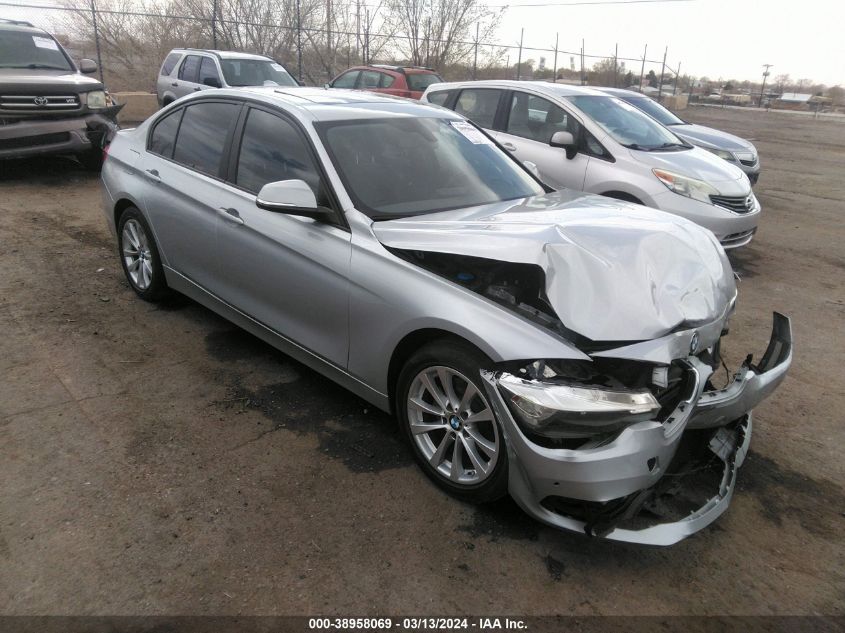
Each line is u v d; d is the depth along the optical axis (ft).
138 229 15.89
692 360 9.04
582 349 8.29
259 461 10.44
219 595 7.86
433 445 10.09
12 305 15.58
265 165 12.46
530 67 82.48
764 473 11.12
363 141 12.01
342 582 8.18
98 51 50.44
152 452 10.46
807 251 26.16
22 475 9.67
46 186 28.53
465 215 11.00
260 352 14.17
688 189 20.31
